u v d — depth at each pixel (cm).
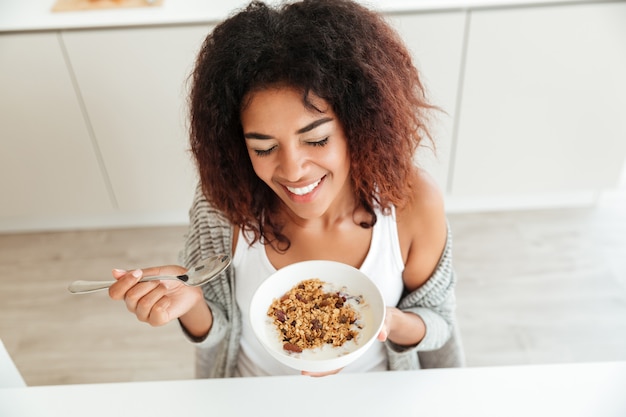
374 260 94
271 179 76
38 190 216
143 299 73
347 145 78
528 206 233
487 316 192
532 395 72
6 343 192
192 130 83
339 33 69
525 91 193
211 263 77
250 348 104
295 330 74
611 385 73
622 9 176
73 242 229
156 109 195
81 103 193
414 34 179
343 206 91
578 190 226
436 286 97
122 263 219
